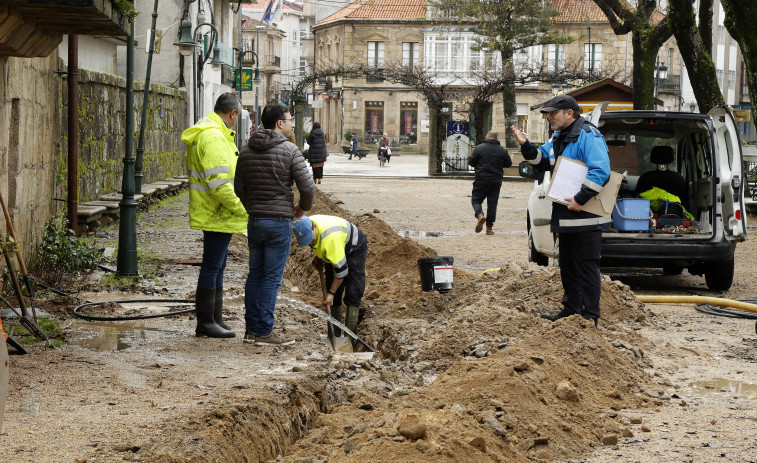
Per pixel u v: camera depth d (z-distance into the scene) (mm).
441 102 41562
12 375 6434
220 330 8273
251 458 5086
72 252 11953
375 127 80938
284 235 7996
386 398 6570
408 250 13258
